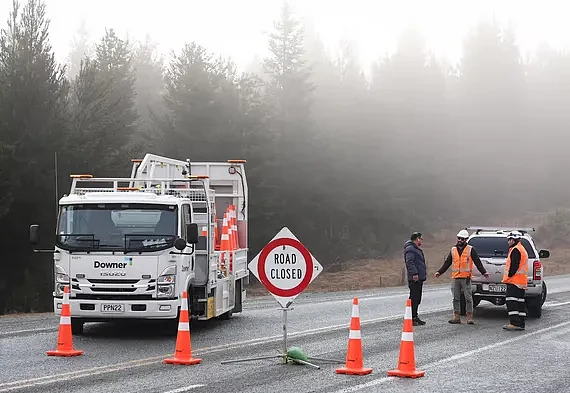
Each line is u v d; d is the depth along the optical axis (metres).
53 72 32.69
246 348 12.67
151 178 16.83
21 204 31.53
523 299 16.12
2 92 31.27
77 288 13.41
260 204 51.66
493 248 19.77
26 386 9.10
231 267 17.19
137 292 13.36
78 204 13.71
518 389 9.31
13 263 32.03
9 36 32.72
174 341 13.48
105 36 49.50
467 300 17.22
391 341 13.78
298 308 21.22
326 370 10.48
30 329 15.40
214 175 19.14
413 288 16.81
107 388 9.01
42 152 31.28
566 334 15.38
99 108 34.56
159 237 13.55
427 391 9.07
